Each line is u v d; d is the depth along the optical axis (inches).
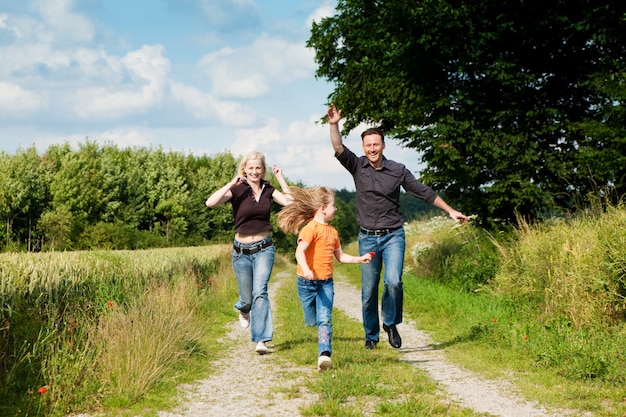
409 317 400.5
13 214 1736.0
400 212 265.1
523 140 495.8
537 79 509.0
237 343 304.7
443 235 832.3
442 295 443.8
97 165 2346.2
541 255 364.5
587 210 397.7
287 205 242.7
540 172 519.2
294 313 412.2
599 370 215.5
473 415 169.0
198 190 2696.9
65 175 1990.7
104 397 184.2
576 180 498.9
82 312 258.2
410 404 171.6
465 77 527.2
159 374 207.2
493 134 506.9
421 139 538.3
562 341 251.9
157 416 169.5
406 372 224.4
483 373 228.1
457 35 504.7
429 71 534.3
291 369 234.2
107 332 226.4
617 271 275.4
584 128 479.2
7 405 171.8
